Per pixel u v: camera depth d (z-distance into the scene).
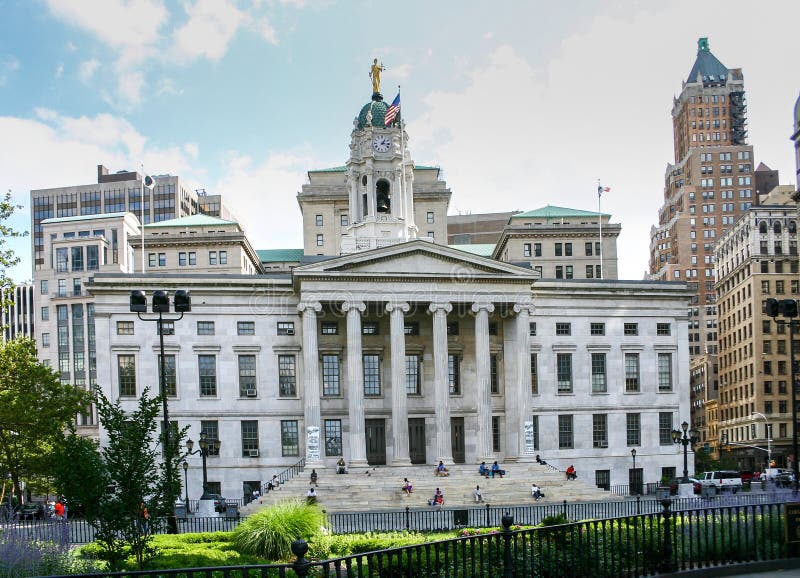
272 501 76.31
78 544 48.16
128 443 32.75
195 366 90.62
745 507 29.41
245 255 149.75
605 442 97.56
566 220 147.50
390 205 106.31
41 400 80.75
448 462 87.25
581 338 98.38
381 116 110.19
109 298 90.50
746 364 159.88
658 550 28.14
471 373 94.75
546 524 37.31
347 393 92.38
